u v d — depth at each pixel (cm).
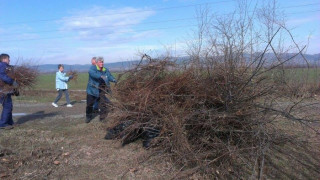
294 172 480
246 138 479
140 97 501
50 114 908
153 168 473
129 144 569
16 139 587
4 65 670
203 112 466
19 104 1184
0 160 474
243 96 482
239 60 489
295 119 496
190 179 441
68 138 610
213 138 483
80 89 2066
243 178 449
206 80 492
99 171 463
